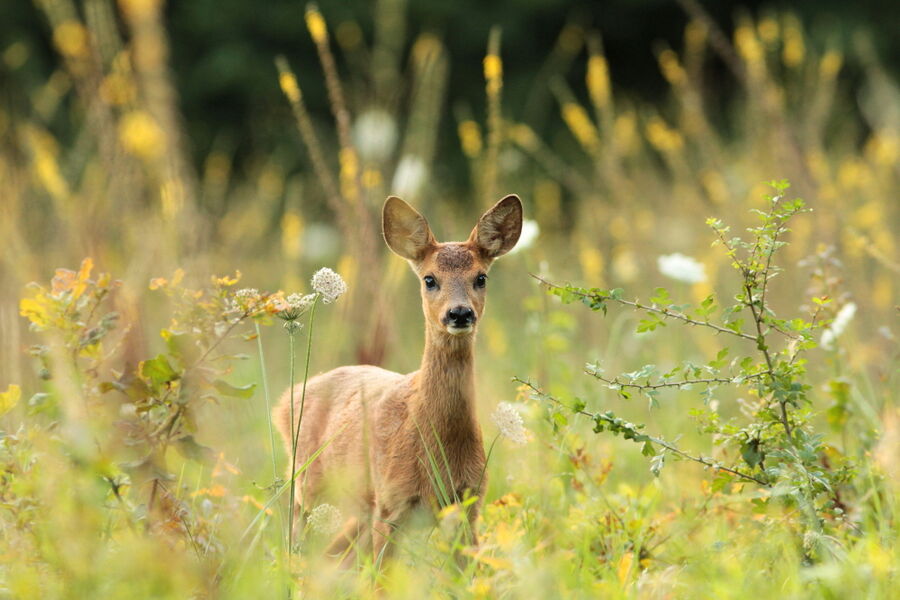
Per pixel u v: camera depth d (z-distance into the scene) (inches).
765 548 301.3
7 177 583.5
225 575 285.3
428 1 1173.7
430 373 351.6
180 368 301.1
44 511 271.6
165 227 465.4
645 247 658.2
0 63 1030.4
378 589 302.4
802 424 325.1
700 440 430.9
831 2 1195.3
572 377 458.0
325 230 663.1
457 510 308.7
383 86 614.9
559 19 1240.8
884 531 300.0
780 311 551.8
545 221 855.1
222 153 1122.7
